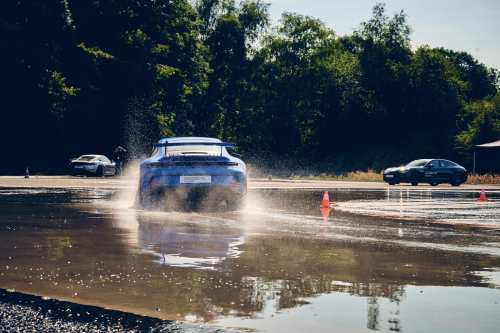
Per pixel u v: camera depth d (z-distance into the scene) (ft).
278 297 20.27
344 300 19.98
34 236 35.01
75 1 177.78
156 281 22.65
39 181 106.32
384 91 298.35
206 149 54.08
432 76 296.51
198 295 20.45
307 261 27.37
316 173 244.83
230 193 51.29
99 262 26.58
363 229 41.06
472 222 47.75
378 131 297.53
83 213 49.24
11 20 153.48
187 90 208.03
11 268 25.12
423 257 29.12
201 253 29.14
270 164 313.73
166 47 194.70
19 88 156.35
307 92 322.34
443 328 16.93
